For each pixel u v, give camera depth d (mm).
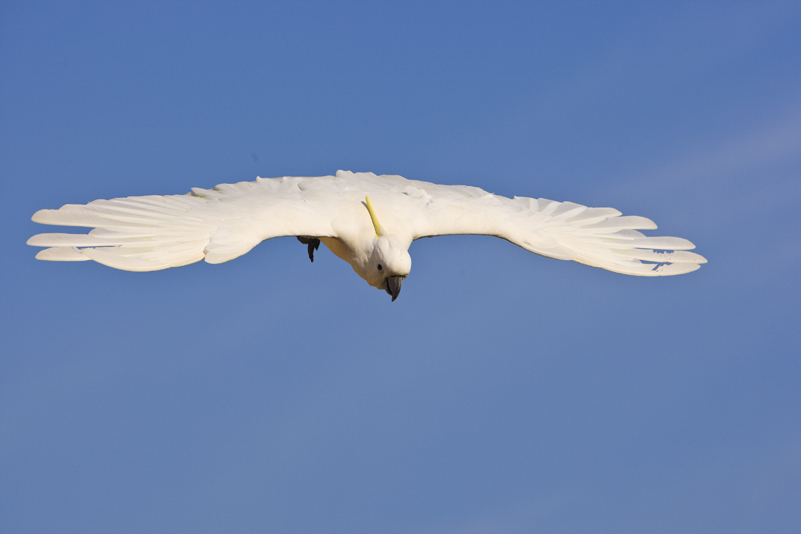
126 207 12156
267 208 13219
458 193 16156
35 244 11000
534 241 15000
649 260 15305
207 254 11711
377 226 13469
